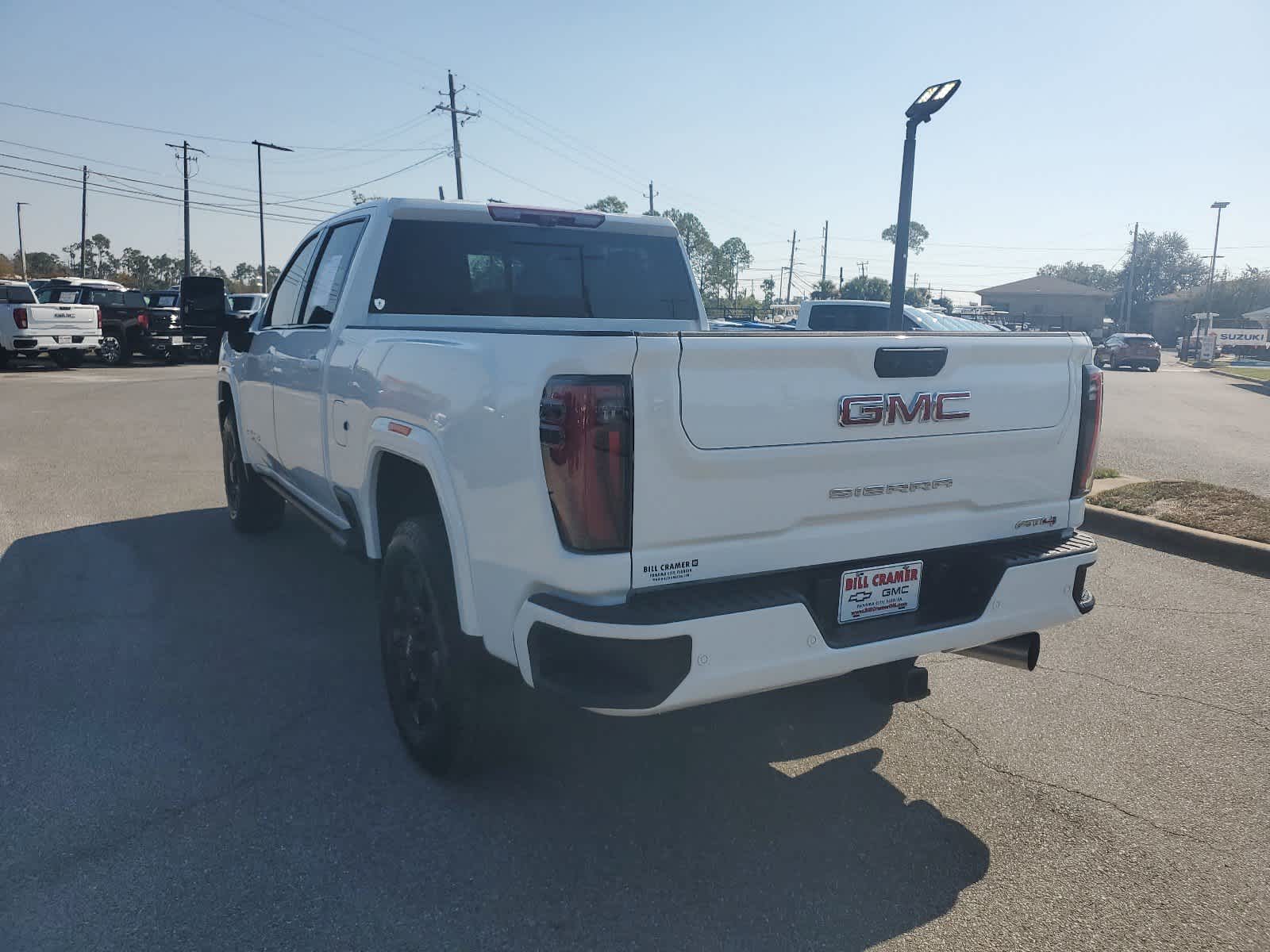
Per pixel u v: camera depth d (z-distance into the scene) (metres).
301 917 2.71
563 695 2.70
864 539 3.07
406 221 4.59
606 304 5.12
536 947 2.61
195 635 4.93
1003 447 3.31
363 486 3.92
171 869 2.92
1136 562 6.79
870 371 2.96
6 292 23.61
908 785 3.56
